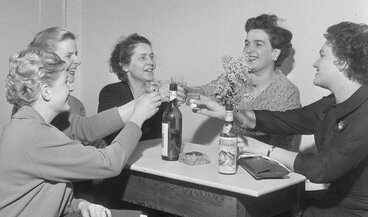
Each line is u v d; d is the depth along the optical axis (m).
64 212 1.67
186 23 3.23
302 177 1.75
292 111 2.14
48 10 3.65
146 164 1.88
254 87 2.54
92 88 3.84
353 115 1.75
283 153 1.85
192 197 1.77
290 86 2.51
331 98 2.07
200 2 3.14
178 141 1.95
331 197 1.86
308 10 2.70
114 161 1.59
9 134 1.48
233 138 1.74
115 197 2.03
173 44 3.31
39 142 1.47
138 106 1.80
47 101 1.57
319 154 1.78
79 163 1.52
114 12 3.63
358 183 1.77
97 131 1.92
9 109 3.44
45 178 1.50
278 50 2.51
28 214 1.50
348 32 1.77
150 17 3.42
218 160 1.82
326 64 1.81
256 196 1.54
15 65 1.53
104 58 3.73
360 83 1.78
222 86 1.90
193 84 3.24
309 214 1.87
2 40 3.38
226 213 1.67
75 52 2.08
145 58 2.55
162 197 1.86
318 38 2.68
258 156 1.87
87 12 3.80
